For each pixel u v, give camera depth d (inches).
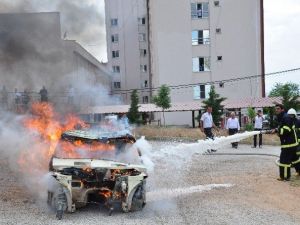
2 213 279.6
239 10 1642.5
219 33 1647.4
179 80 1653.5
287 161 384.8
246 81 1642.5
